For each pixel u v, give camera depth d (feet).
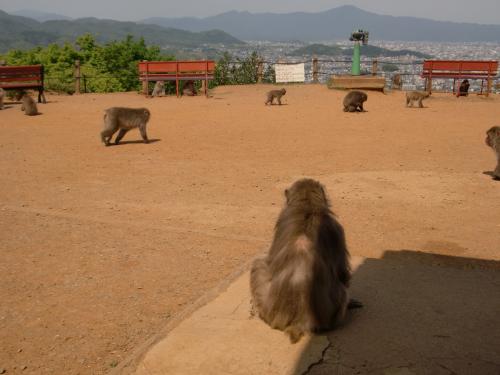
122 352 9.73
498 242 14.83
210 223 16.61
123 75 74.13
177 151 27.25
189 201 18.84
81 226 16.38
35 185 20.97
